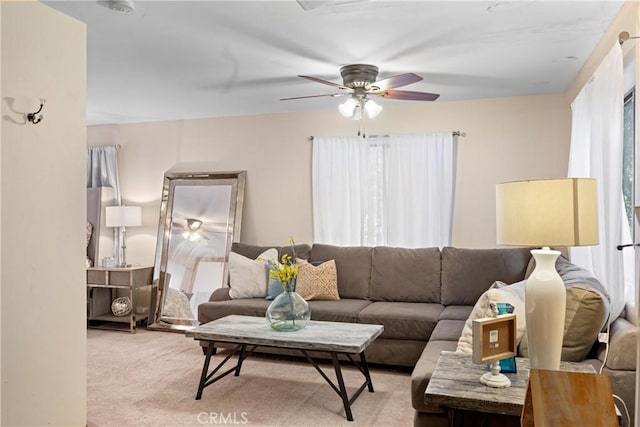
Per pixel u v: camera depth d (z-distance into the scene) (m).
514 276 4.40
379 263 4.81
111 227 6.00
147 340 5.08
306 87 4.46
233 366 4.15
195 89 4.52
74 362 2.46
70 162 2.44
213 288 5.53
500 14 2.86
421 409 2.50
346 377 3.87
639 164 2.49
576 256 3.99
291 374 3.93
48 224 2.31
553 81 4.30
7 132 2.12
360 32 3.13
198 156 5.89
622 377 2.22
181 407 3.24
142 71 3.95
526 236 1.96
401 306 4.35
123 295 6.04
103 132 6.26
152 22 2.96
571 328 2.40
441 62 3.74
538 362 2.03
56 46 2.37
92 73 4.00
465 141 4.98
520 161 4.83
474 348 2.01
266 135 5.63
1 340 2.09
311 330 3.44
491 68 3.91
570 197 1.91
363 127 5.29
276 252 5.06
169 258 5.76
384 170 5.17
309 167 5.48
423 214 5.01
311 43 3.32
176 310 5.61
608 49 3.09
